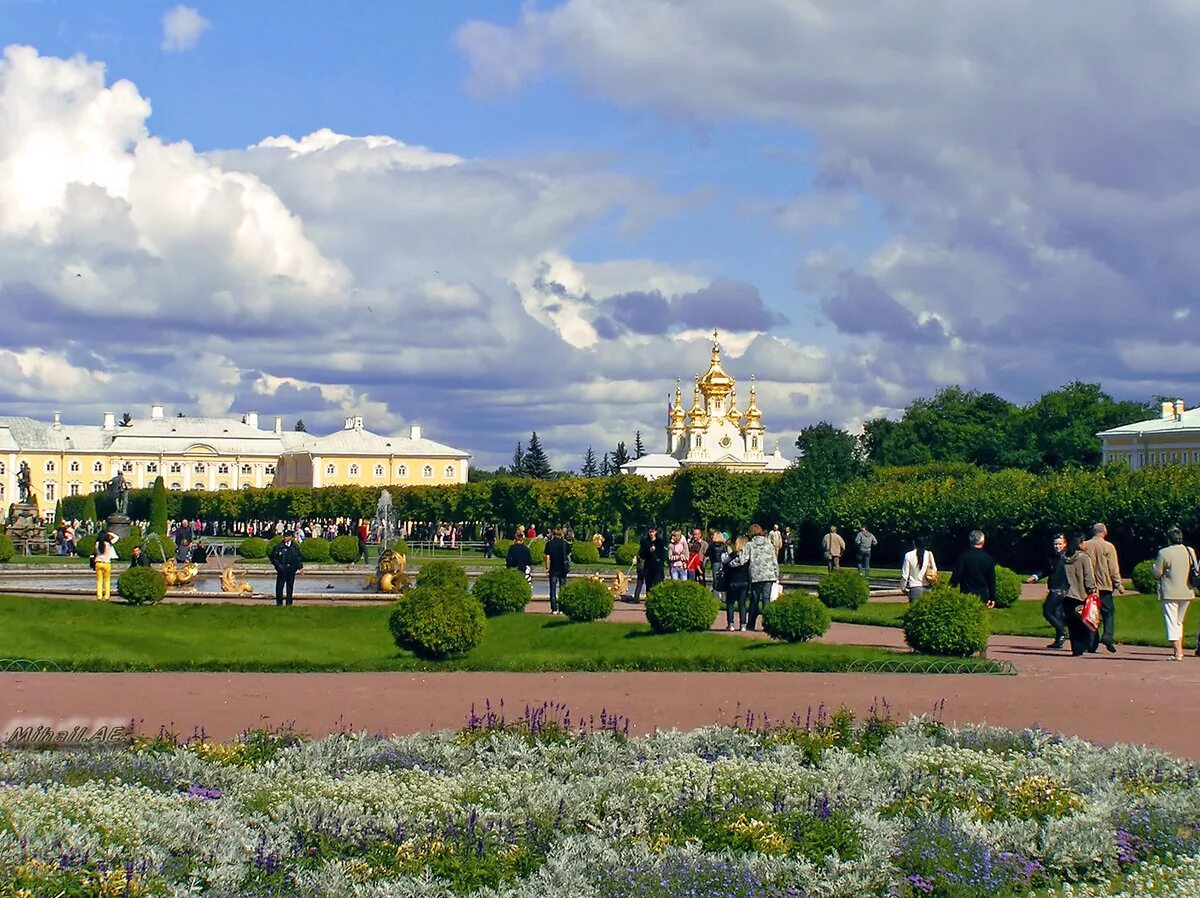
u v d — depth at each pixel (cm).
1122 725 2420
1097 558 3484
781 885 1480
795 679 3042
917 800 1777
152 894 1380
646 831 1656
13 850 1404
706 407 17700
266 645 3728
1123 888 1488
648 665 3294
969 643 3256
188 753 2003
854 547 8588
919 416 16012
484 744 2131
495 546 9506
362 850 1603
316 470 18825
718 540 4888
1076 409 14550
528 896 1438
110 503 16188
